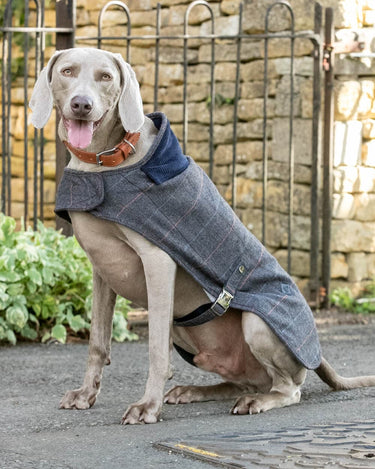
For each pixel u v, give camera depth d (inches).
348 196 302.0
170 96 349.1
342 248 302.8
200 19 339.3
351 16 298.7
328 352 228.7
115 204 150.1
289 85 311.1
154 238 150.6
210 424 148.9
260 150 321.1
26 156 263.0
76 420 153.5
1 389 181.8
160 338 152.3
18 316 231.8
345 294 302.0
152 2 351.6
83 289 250.2
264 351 160.2
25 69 263.1
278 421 150.1
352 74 300.4
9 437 142.1
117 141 153.5
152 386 152.6
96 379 164.7
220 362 168.6
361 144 302.7
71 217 155.6
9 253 236.7
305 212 306.7
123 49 359.9
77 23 370.0
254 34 309.0
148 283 152.3
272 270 167.6
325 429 140.3
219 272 158.7
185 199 153.9
